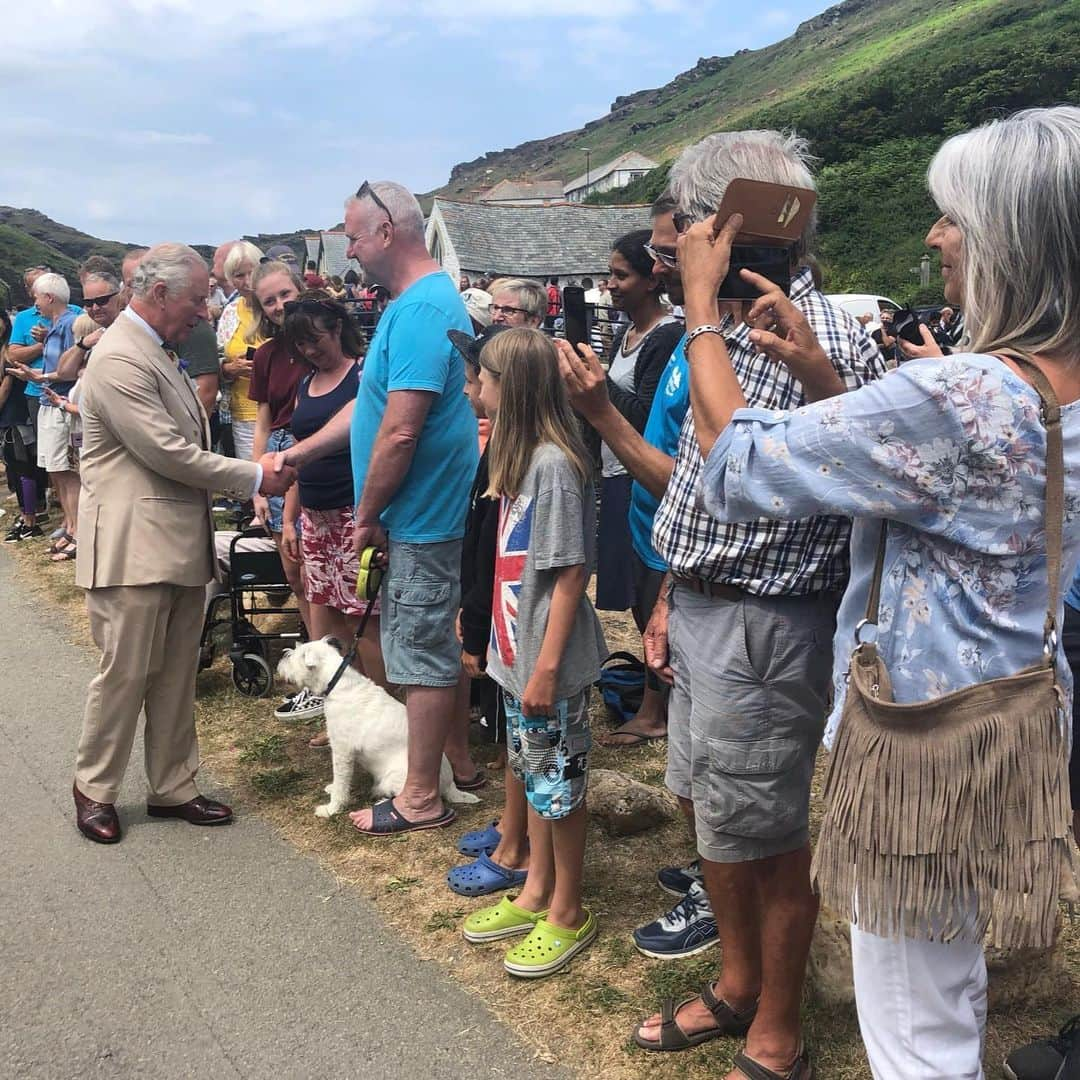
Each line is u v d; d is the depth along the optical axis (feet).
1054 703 4.76
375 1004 9.10
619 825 11.87
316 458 13.04
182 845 12.07
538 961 9.34
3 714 16.34
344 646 14.79
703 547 7.02
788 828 7.19
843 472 4.84
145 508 11.61
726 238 6.13
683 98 549.95
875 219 115.75
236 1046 8.60
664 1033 8.33
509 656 9.52
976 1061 5.38
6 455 28.58
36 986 9.43
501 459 9.37
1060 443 4.61
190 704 12.64
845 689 5.28
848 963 8.33
